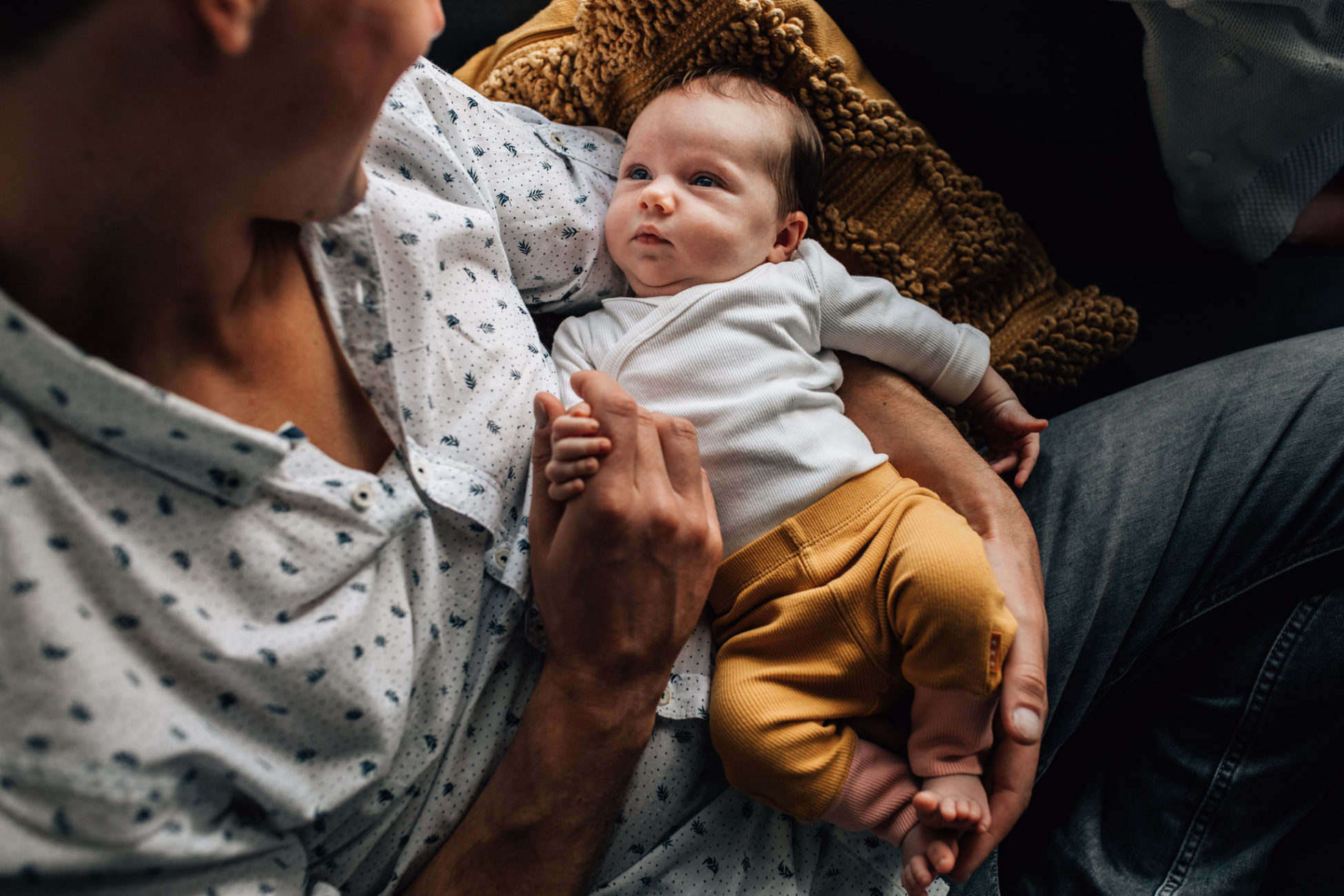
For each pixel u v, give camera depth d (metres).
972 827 0.71
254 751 0.57
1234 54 0.94
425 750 0.67
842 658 0.78
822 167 1.00
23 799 0.48
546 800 0.68
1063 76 1.04
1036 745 0.76
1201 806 0.89
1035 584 0.83
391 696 0.62
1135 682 0.94
